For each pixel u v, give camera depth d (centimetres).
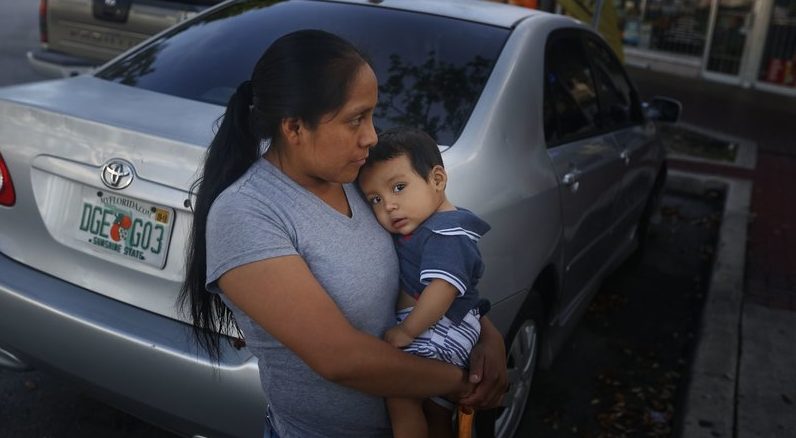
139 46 327
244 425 211
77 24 640
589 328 446
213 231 136
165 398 219
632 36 1488
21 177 245
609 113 412
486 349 167
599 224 385
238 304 135
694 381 366
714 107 1179
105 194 231
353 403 152
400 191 154
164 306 225
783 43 1329
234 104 143
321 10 320
